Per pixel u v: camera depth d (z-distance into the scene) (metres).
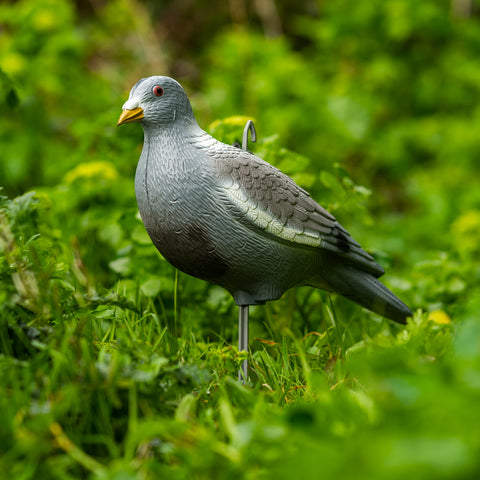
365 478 2.84
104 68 13.23
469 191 11.52
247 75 12.09
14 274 4.65
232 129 7.02
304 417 3.59
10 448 3.77
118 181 8.55
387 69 12.73
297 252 5.17
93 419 4.04
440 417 3.01
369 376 4.18
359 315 7.12
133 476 3.46
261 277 5.14
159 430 3.69
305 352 5.84
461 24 13.48
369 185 13.05
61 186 8.60
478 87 13.10
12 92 7.41
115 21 13.42
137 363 4.24
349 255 5.42
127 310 6.13
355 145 12.48
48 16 11.56
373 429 3.50
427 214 11.58
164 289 6.90
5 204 5.76
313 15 15.99
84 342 4.16
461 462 2.73
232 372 5.26
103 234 7.68
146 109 4.99
